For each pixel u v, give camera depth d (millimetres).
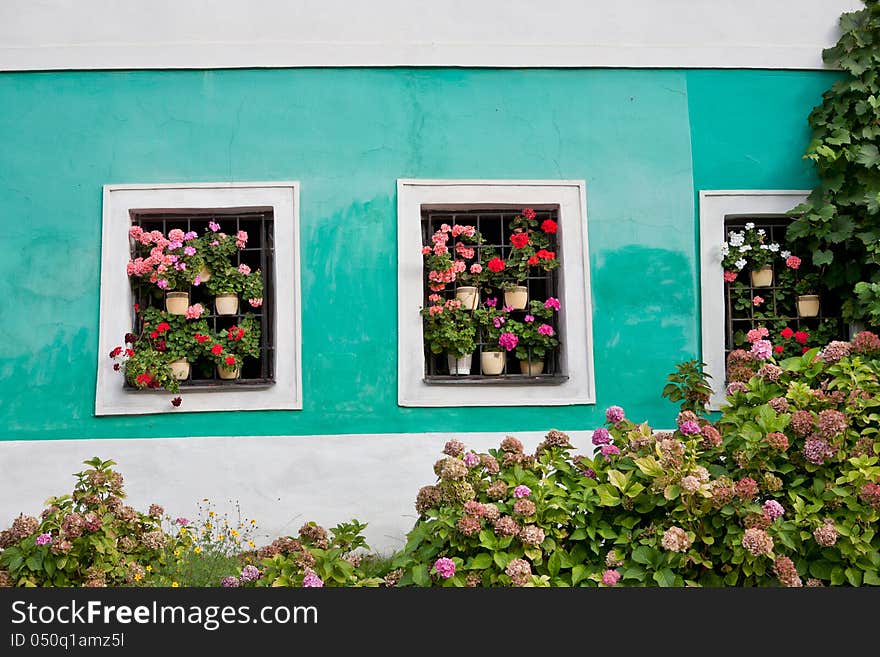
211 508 5617
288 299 5773
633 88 6047
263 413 5707
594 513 3842
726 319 6055
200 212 5875
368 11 5922
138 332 5812
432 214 5992
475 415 5766
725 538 3727
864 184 5848
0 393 5652
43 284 5723
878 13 5965
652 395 5875
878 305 5625
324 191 5844
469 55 5934
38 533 4004
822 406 4020
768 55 6113
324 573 3770
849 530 3729
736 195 6043
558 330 5934
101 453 5633
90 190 5785
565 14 6020
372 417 5730
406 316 5785
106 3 5852
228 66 5852
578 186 5953
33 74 5816
